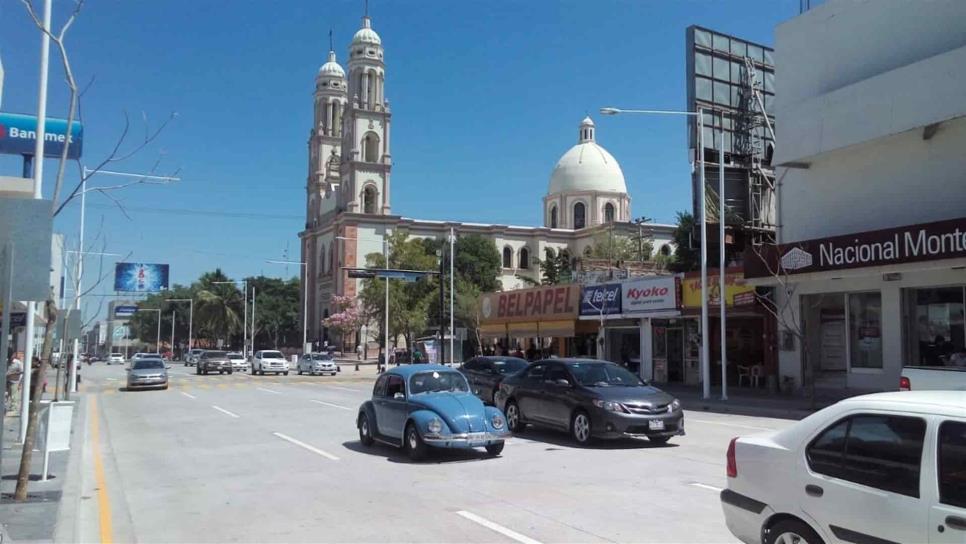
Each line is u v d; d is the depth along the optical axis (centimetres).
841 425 511
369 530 755
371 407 1373
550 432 1596
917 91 1914
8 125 1348
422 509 848
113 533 762
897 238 1869
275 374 5184
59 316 2597
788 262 2189
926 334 1983
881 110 2016
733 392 2575
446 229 8750
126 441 1523
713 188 3112
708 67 3238
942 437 446
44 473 1011
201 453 1339
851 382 2183
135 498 945
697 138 3114
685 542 696
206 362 5191
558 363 1502
